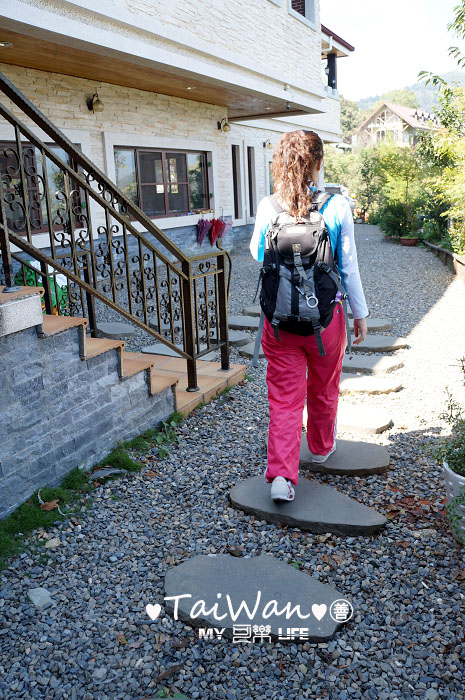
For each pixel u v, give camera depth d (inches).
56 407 123.2
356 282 114.0
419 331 269.3
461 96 392.8
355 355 232.8
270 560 103.9
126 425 147.5
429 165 664.4
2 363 108.3
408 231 693.3
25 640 88.5
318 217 107.0
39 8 241.0
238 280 418.6
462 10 283.4
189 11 342.3
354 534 112.7
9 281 112.7
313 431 133.7
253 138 697.6
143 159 442.0
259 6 427.8
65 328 122.4
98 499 126.0
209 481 135.6
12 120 117.6
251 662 84.6
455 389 193.2
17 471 114.4
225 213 554.9
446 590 97.7
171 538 114.0
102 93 384.8
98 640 88.4
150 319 284.5
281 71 466.3
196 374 181.0
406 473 137.8
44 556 107.3
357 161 1627.7
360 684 80.4
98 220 390.9
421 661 83.8
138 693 79.5
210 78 373.1
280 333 112.2
